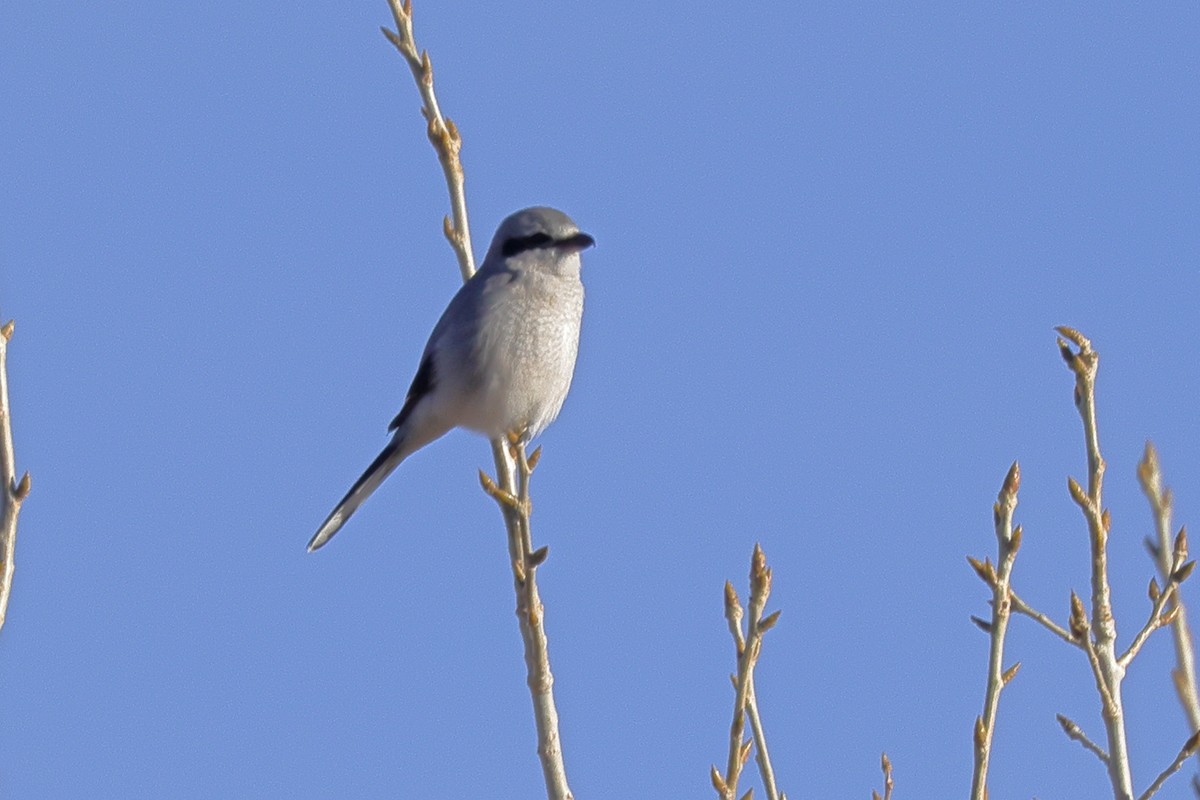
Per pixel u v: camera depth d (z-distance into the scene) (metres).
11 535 7.61
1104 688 7.69
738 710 7.54
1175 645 7.95
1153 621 7.94
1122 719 7.66
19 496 7.66
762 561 7.79
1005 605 7.61
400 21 10.80
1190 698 7.82
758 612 7.72
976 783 7.38
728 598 7.80
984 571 7.67
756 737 7.70
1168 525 8.14
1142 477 8.21
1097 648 7.76
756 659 7.65
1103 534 7.89
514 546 9.30
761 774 7.61
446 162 10.81
